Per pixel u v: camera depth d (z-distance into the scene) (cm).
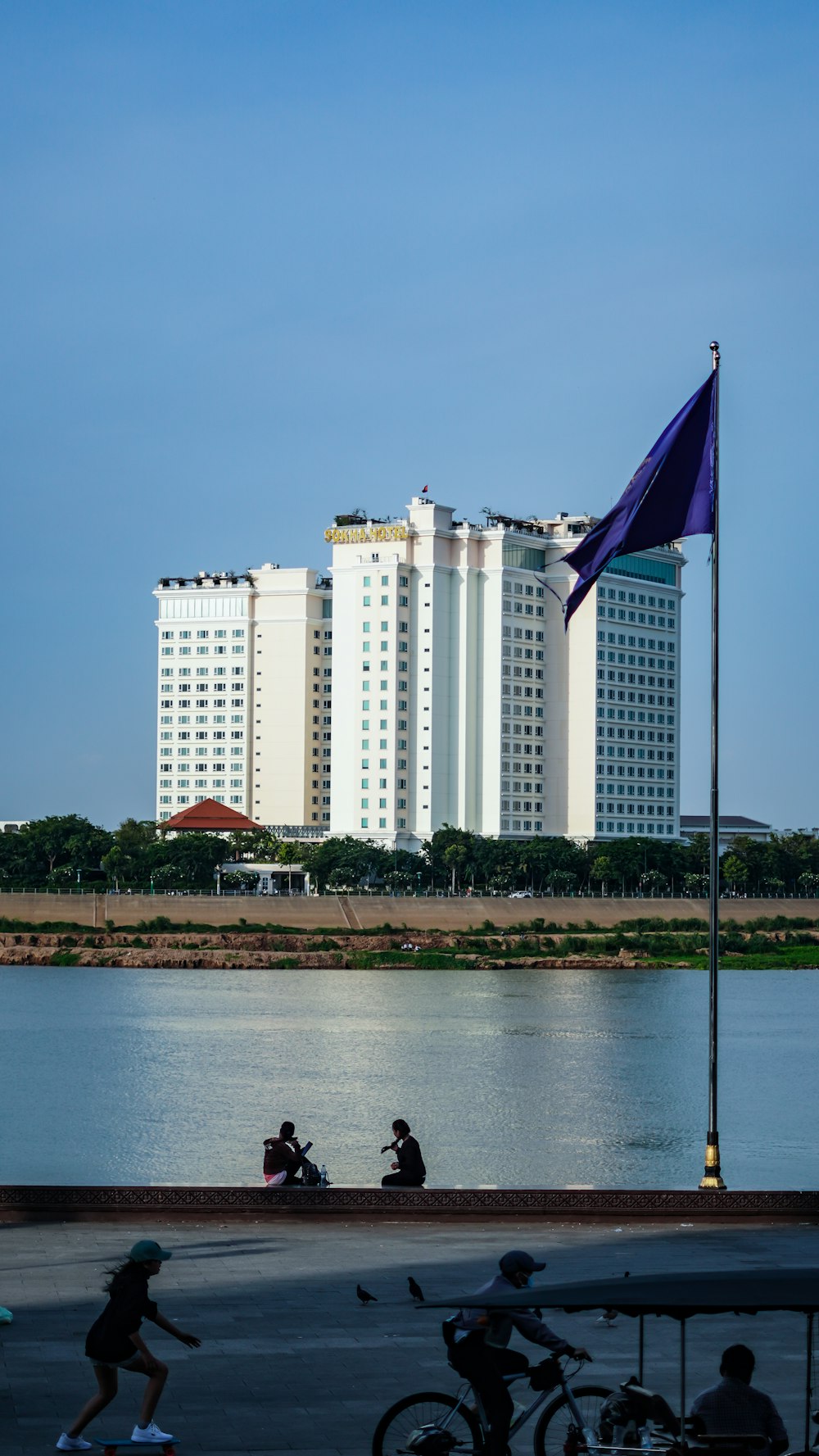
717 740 5197
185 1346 3094
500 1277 2316
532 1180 7956
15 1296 3497
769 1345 3131
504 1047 14112
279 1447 2486
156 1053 13550
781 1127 10050
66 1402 2714
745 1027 16088
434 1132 9600
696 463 5194
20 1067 12675
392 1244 4231
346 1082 11838
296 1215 4575
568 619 5281
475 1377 2283
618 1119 10219
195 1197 4575
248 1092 11300
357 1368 2939
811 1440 2523
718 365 5172
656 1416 2230
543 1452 2320
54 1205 4538
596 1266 3909
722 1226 4619
